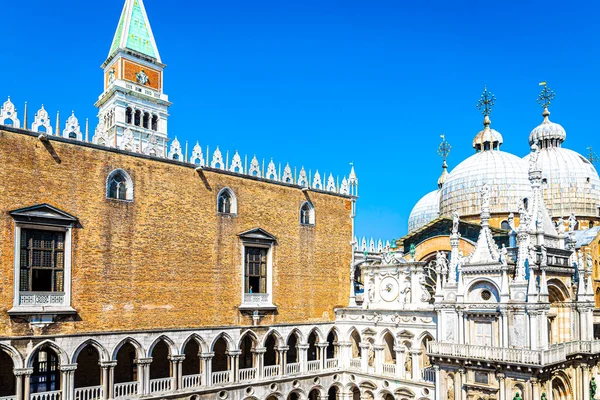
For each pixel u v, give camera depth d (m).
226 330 43.06
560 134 76.50
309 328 49.34
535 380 36.47
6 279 32.78
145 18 86.00
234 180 45.16
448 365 41.56
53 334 34.38
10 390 38.12
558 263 42.53
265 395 45.00
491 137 72.81
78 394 36.06
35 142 34.66
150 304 39.19
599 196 71.75
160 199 40.44
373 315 49.16
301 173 50.31
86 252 36.38
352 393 51.16
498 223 66.75
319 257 51.06
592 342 41.34
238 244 44.72
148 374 38.53
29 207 33.78
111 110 80.25
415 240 63.81
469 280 41.44
